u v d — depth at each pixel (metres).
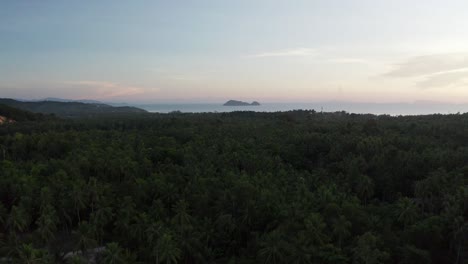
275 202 76.06
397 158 106.88
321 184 95.38
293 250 55.91
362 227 67.25
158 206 78.50
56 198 82.50
